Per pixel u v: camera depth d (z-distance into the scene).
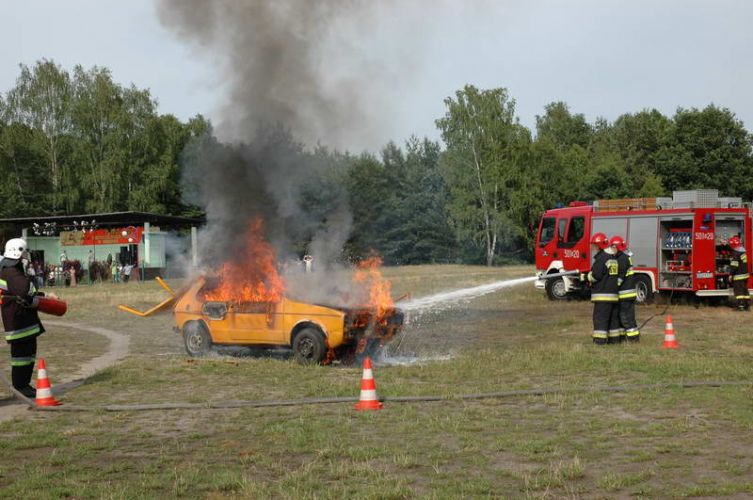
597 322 13.09
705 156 70.69
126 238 46.03
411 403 8.54
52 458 6.41
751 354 11.77
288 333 11.59
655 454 6.20
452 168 60.94
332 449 6.49
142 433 7.30
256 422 7.72
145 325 19.72
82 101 57.97
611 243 13.20
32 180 60.53
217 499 5.24
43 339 16.45
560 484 5.44
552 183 62.88
